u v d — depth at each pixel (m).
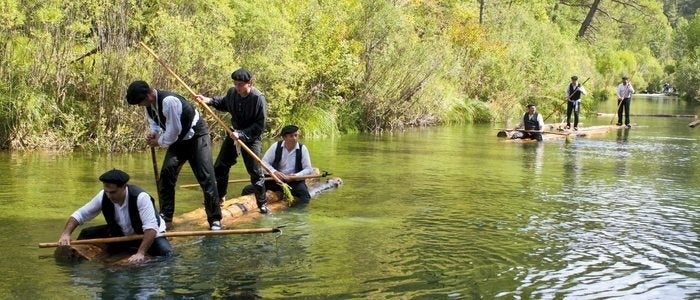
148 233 6.34
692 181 11.61
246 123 8.47
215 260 6.40
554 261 6.66
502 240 7.39
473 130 21.53
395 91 21.05
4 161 11.94
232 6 15.93
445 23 28.44
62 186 9.77
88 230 6.64
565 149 16.48
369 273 6.15
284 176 9.21
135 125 13.91
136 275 5.91
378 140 17.67
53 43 13.64
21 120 13.28
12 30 13.29
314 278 5.97
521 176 11.87
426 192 10.14
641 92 72.69
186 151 7.53
